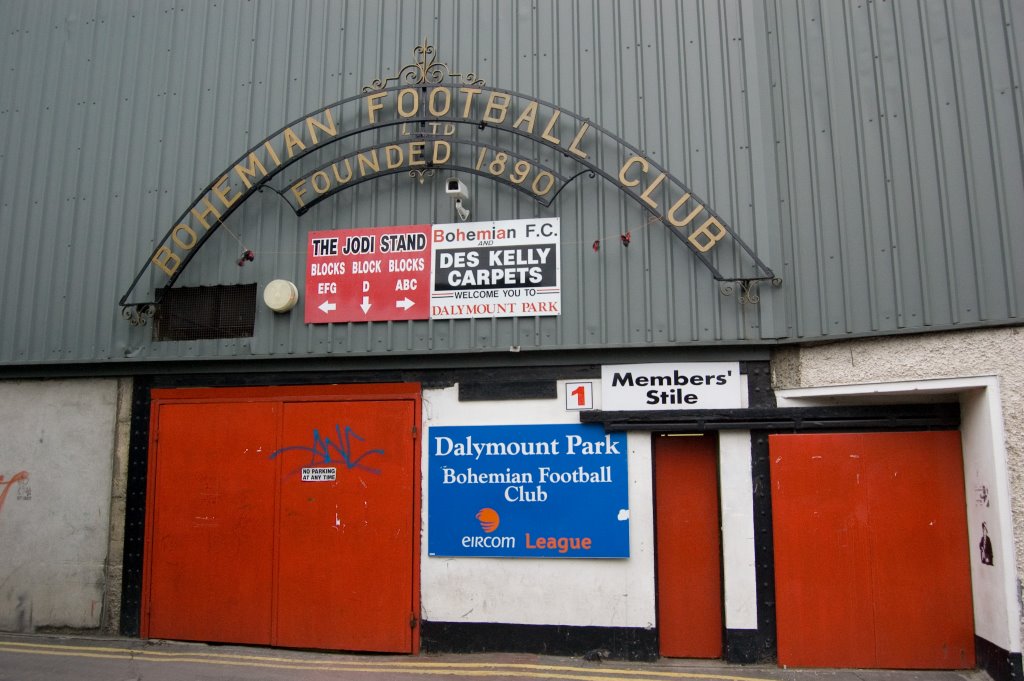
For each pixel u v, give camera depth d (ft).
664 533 23.85
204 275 27.02
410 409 25.16
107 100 28.99
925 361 21.57
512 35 26.16
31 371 28.17
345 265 25.96
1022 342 20.39
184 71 28.53
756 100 24.25
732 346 23.63
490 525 24.11
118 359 27.04
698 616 23.38
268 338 26.16
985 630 20.90
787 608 22.26
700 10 25.11
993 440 20.39
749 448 23.22
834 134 23.30
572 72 25.57
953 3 22.49
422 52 26.48
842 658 21.93
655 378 23.94
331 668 22.74
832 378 22.66
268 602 25.11
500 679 21.48
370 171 26.20
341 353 25.52
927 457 22.27
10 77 29.99
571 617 23.44
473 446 24.57
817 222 23.11
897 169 22.45
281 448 25.81
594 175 24.85
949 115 22.08
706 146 24.35
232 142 27.61
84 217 28.37
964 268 21.30
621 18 25.59
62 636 26.27
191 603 25.62
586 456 23.93
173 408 26.84
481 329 24.84
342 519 25.05
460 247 25.31
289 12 28.02
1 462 27.99
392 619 24.27
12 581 27.12
